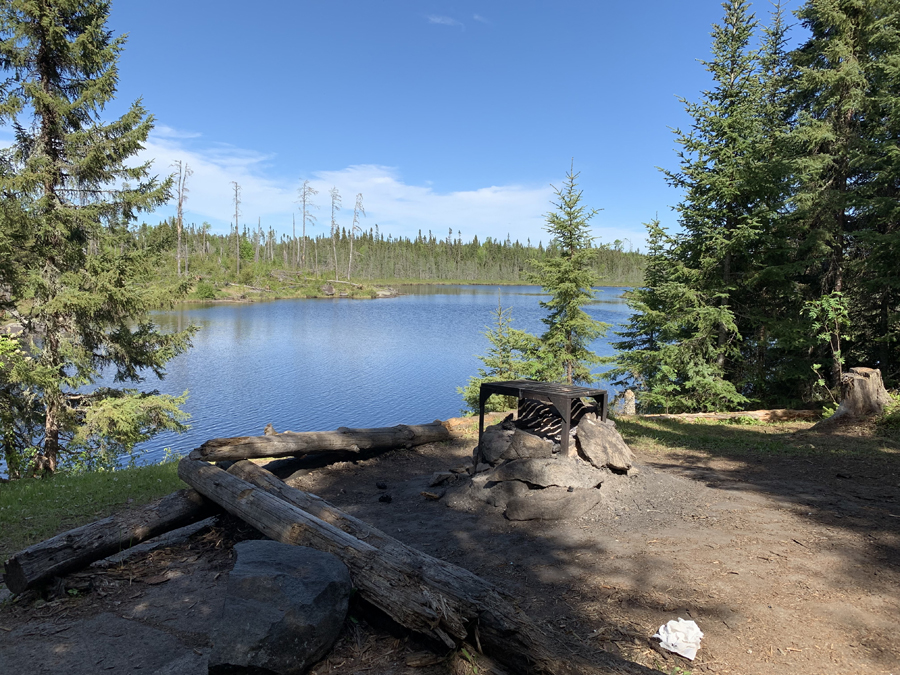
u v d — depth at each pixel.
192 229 108.25
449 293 105.81
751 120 14.22
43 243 11.64
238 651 2.79
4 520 5.54
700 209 14.90
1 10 10.96
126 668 3.08
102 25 11.99
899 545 4.44
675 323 15.13
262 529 4.41
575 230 17.33
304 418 19.95
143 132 12.09
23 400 11.81
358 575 3.55
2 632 3.56
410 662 3.03
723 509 5.44
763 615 3.39
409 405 22.22
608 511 5.34
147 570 4.49
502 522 5.24
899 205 12.31
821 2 13.93
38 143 11.59
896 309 14.37
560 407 5.79
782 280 14.22
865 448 8.19
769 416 12.15
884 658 2.94
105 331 12.63
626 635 3.20
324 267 119.06
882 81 13.47
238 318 54.19
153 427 13.28
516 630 2.84
